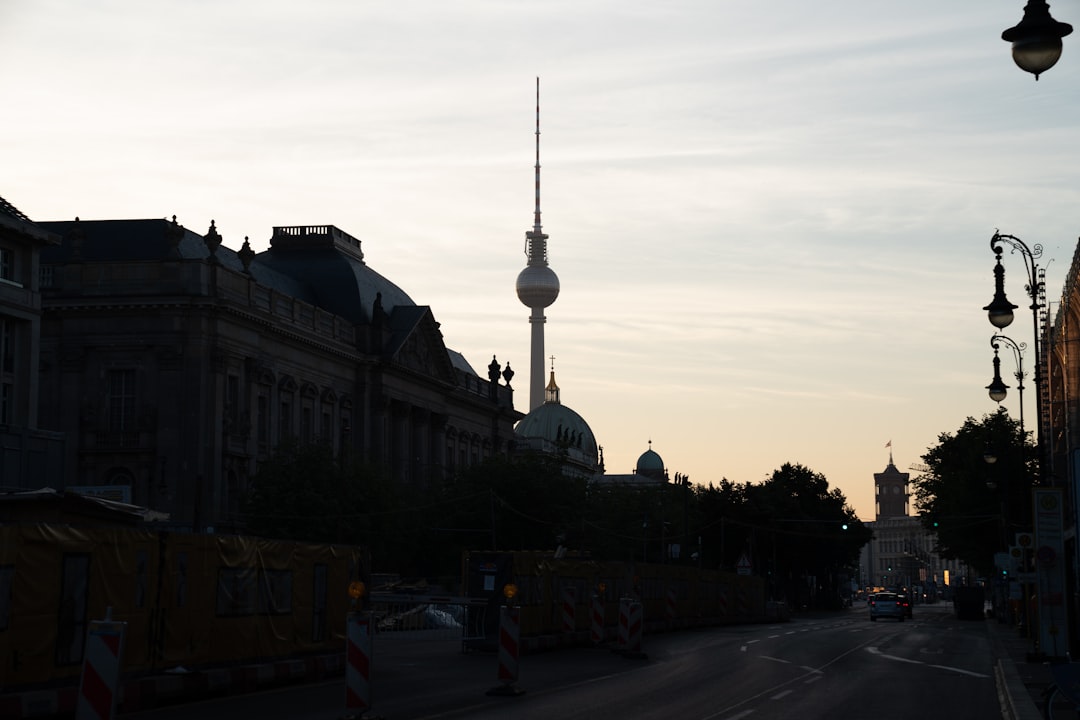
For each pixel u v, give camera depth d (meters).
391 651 51.66
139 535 26.97
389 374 134.00
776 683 35.44
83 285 102.06
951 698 30.83
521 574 51.19
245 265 111.00
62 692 23.70
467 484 125.19
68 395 101.62
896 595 118.19
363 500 102.25
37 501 34.56
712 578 93.38
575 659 47.50
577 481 130.75
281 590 33.59
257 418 109.31
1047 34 16.36
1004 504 93.38
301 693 30.92
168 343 101.25
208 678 29.22
